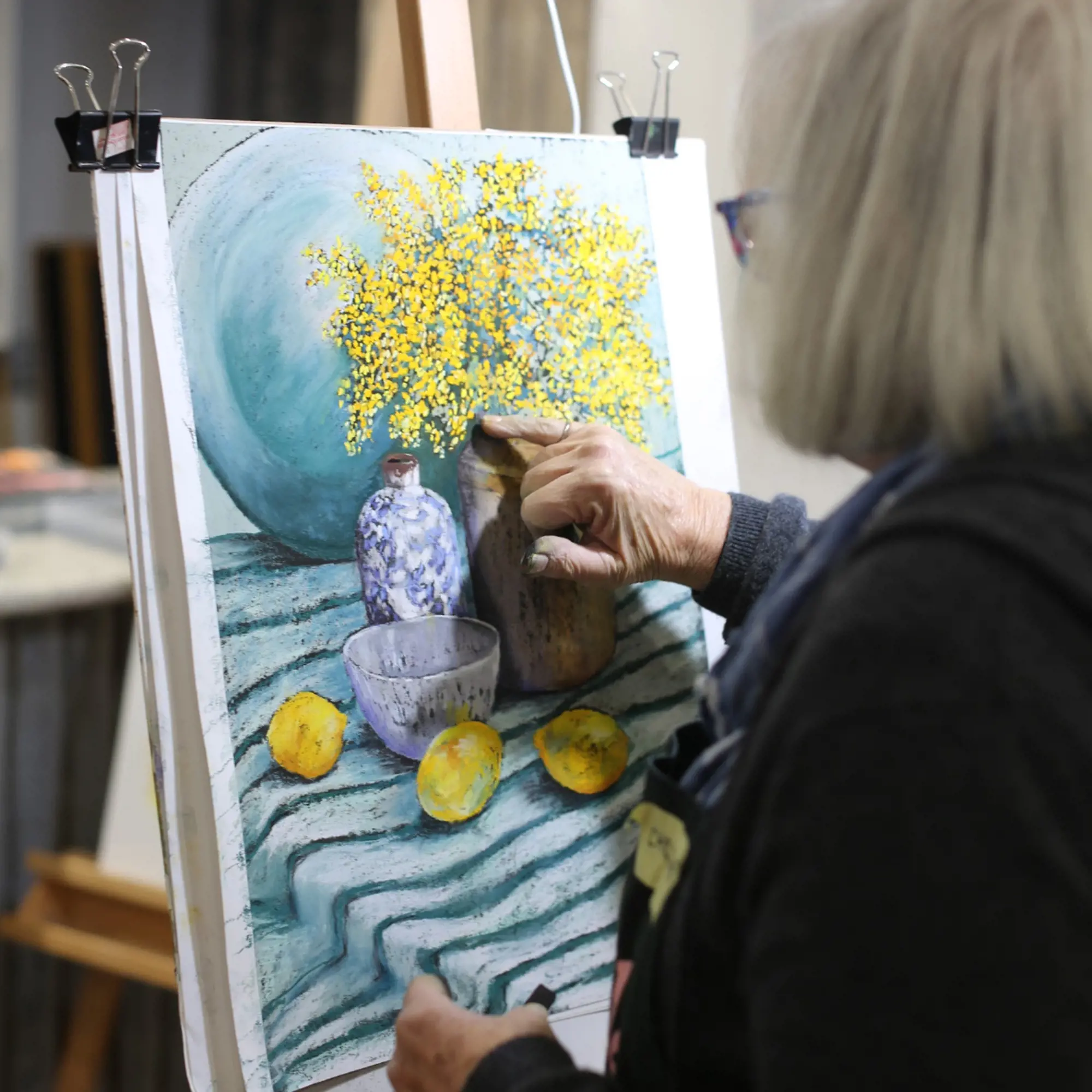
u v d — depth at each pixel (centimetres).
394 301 79
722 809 48
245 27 276
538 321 85
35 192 294
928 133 45
